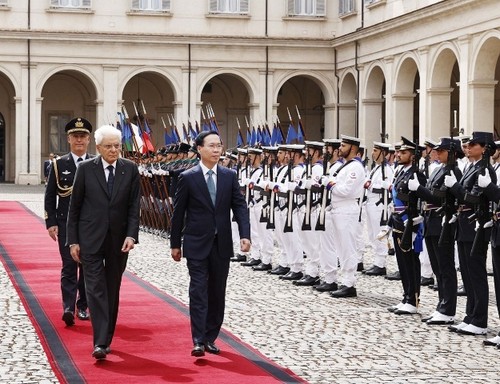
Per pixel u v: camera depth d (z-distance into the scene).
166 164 27.41
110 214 11.59
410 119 43.59
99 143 11.70
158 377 10.45
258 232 20.91
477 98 36.22
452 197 13.56
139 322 13.80
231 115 56.50
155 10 50.59
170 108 55.69
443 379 10.50
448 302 13.94
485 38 35.16
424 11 39.22
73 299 13.48
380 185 19.83
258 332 13.13
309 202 17.88
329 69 51.31
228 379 10.36
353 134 50.72
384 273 19.67
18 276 18.39
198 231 11.64
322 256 17.27
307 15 51.22
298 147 18.97
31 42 49.78
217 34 50.84
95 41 49.97
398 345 12.36
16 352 11.71
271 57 51.19
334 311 15.00
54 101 55.56
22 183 50.72
